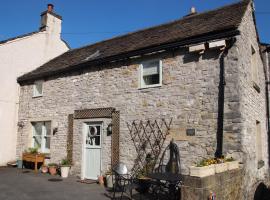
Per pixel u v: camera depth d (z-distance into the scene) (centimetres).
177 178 695
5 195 837
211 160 703
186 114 899
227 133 812
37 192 878
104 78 1145
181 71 932
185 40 916
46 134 1383
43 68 1512
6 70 1485
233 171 707
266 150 1215
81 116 1189
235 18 904
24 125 1480
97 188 949
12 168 1391
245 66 912
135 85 1042
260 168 1061
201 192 548
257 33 1125
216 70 861
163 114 952
